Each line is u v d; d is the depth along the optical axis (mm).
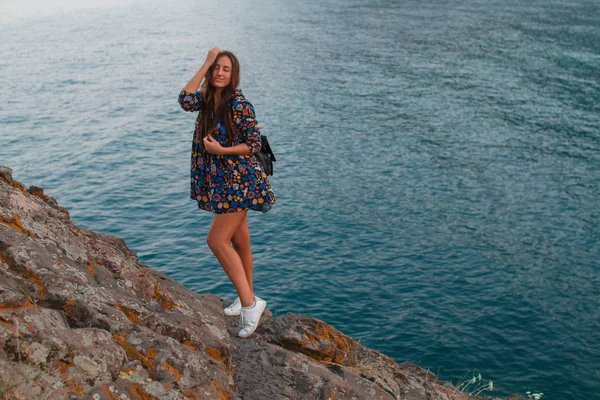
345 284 27641
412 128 58594
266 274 28234
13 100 67812
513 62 89438
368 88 75312
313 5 151625
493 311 25812
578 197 40969
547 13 133250
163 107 65938
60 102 67438
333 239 32875
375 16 131750
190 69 86312
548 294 27625
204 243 31438
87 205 37500
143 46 103438
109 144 52094
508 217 37344
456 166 47344
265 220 35031
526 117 62656
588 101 69000
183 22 129375
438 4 149625
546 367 21812
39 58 92188
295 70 85312
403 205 38906
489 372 21438
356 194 40719
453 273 29469
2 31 115688
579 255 32125
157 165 46250
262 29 119125
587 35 108750
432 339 23328
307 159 48781
